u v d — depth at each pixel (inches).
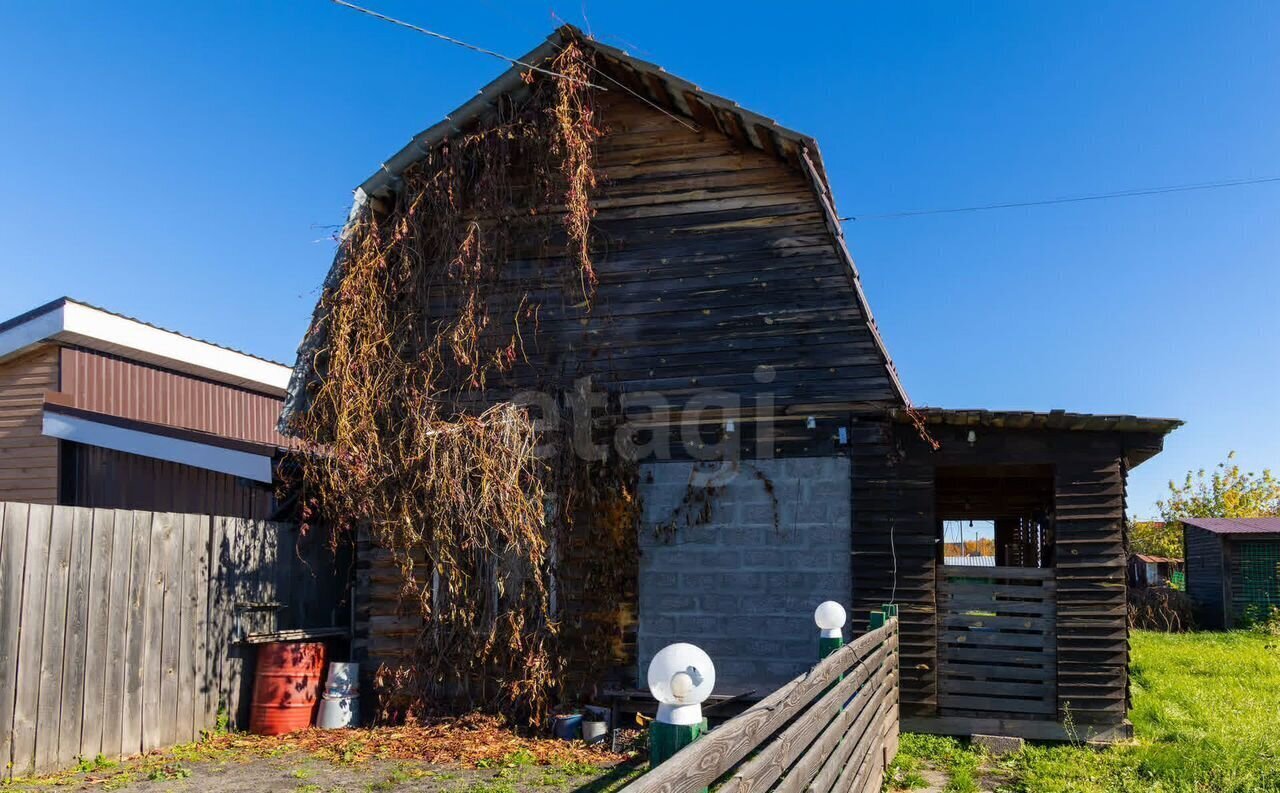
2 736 275.0
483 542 394.0
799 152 381.4
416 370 421.7
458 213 428.8
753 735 130.0
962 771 303.6
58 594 295.7
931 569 376.8
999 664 372.8
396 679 402.0
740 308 406.0
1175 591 957.2
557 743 359.3
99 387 567.2
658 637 395.9
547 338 421.1
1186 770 302.2
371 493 399.2
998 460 376.8
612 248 422.3
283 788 290.7
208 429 648.4
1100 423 359.3
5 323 550.3
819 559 387.2
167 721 338.6
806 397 393.1
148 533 333.7
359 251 420.8
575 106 413.1
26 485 526.6
